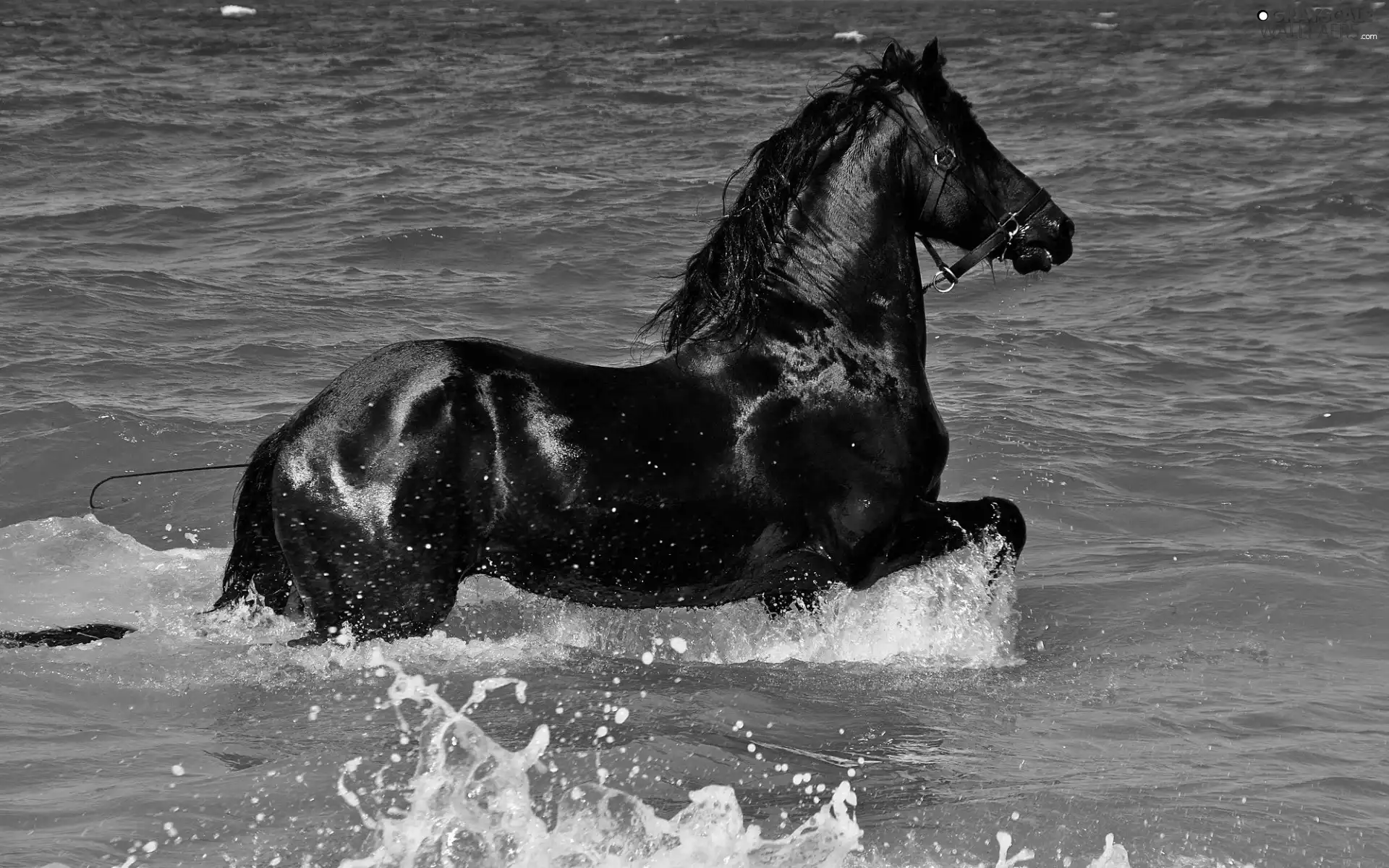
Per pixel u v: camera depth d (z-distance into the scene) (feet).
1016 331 62.28
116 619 31.14
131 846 19.98
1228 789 23.36
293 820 20.95
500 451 26.53
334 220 79.46
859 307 29.17
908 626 31.22
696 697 26.89
